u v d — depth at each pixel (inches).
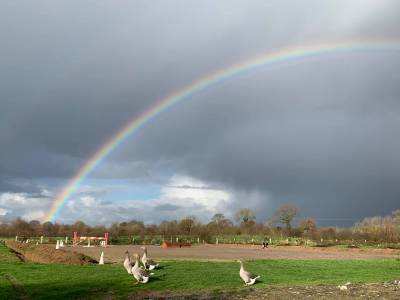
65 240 3580.2
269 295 914.7
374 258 2114.9
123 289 917.2
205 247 3430.1
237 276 1146.0
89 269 1170.6
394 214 4458.7
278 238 4397.1
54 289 893.2
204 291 935.7
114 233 4478.3
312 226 5004.9
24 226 4586.6
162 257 1953.7
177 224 4800.7
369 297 916.6
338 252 2854.3
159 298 855.7
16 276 1029.2
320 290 985.5
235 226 5275.6
